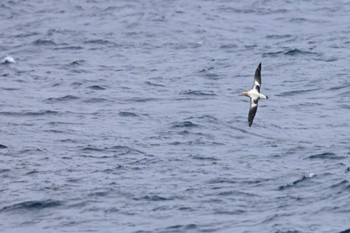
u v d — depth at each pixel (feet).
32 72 229.45
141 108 192.95
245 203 132.77
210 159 155.33
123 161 154.40
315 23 287.89
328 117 185.26
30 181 143.95
